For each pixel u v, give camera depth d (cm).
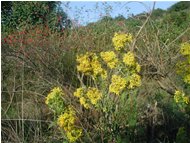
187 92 553
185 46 433
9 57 705
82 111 523
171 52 672
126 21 885
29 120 554
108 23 931
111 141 455
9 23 1274
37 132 545
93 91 395
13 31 1138
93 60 402
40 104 597
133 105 510
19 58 705
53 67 683
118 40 410
